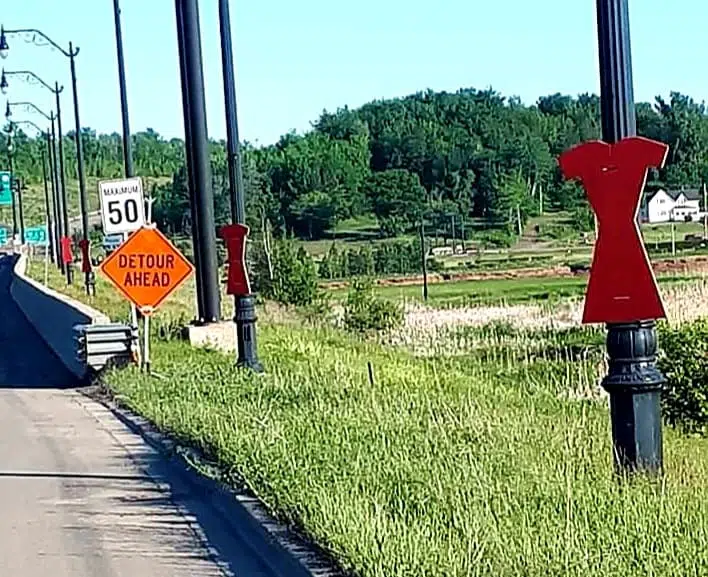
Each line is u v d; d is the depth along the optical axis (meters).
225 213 67.38
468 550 7.32
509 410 16.27
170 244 20.72
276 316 39.69
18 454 14.48
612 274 8.91
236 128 20.39
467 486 9.27
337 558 7.80
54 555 9.21
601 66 8.91
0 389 22.36
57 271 69.88
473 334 40.00
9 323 40.31
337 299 53.56
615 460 9.08
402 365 26.94
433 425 12.97
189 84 26.09
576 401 20.42
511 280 71.81
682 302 40.19
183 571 8.52
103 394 20.69
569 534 7.53
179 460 13.23
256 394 16.73
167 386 18.75
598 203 8.92
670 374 20.19
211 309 26.67
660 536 7.47
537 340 37.66
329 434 12.34
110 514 10.69
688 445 16.80
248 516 9.76
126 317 30.80
